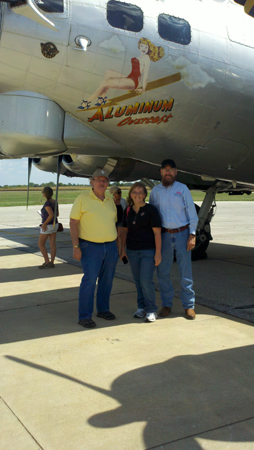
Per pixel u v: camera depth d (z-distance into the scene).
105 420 2.16
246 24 4.96
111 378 2.66
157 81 4.37
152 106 4.47
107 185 3.77
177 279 5.94
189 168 5.52
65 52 3.94
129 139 4.72
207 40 4.61
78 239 3.74
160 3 4.43
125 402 2.35
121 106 4.35
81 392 2.46
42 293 4.97
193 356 3.02
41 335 3.47
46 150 4.44
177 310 4.28
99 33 4.03
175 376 2.69
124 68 4.19
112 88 4.22
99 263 3.75
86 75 4.09
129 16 4.19
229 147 5.18
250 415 2.21
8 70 3.95
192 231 3.88
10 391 2.47
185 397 2.41
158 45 4.32
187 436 2.01
